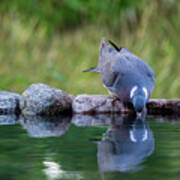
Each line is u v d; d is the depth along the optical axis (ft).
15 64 56.34
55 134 25.38
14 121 31.37
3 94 37.27
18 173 16.85
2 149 21.02
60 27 61.31
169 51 53.11
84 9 60.75
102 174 16.61
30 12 62.03
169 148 21.20
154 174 16.55
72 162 18.47
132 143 22.49
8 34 60.59
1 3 62.23
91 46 57.62
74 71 53.98
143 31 55.98
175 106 36.58
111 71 35.50
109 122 30.78
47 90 35.96
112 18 59.26
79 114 35.70
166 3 56.18
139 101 31.73
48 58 57.11
